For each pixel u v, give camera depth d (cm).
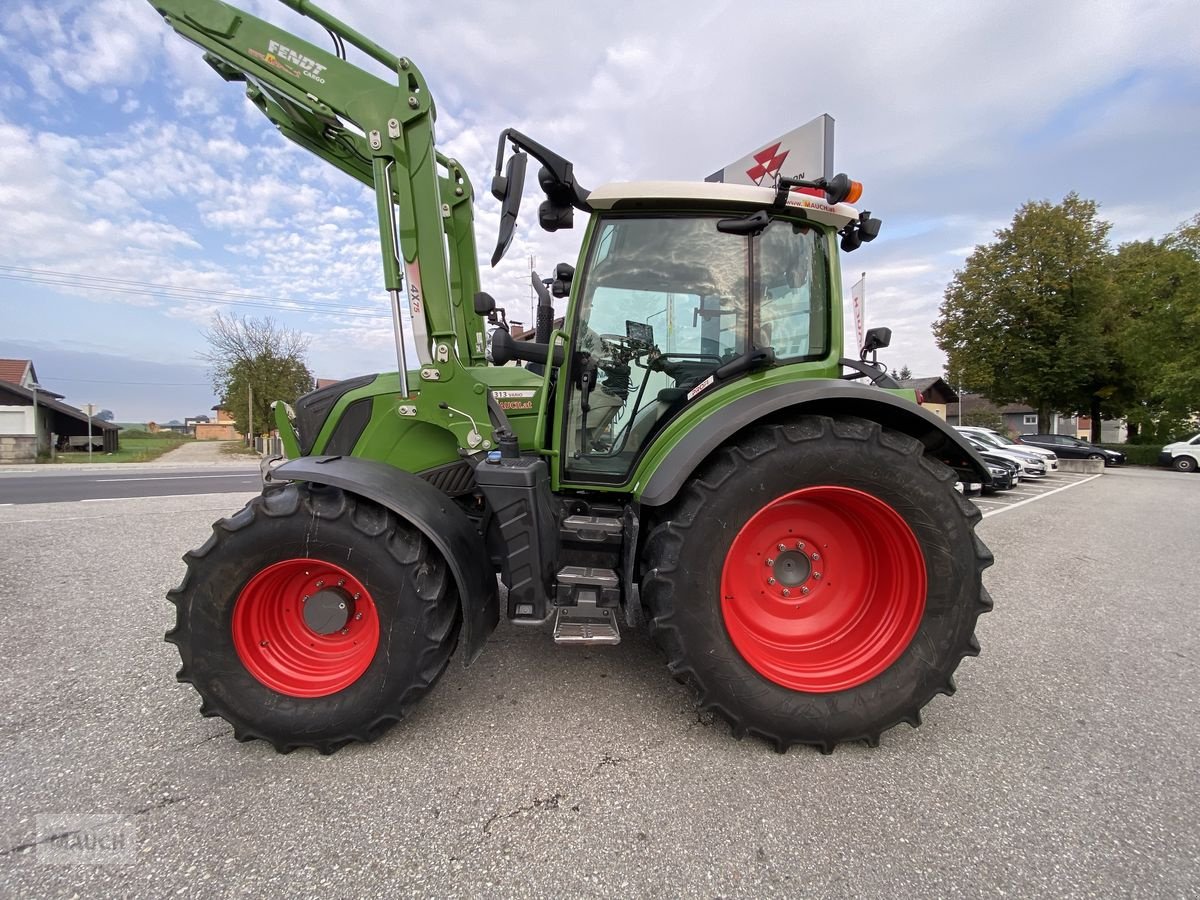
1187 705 247
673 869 152
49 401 2811
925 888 148
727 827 168
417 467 279
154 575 415
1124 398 2372
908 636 214
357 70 245
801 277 263
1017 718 235
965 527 214
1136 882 151
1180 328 2053
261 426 2744
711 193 243
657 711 233
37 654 281
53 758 197
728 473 212
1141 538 648
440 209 251
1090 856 159
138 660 275
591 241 256
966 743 216
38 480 1247
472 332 363
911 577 217
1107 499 1054
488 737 213
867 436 213
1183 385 2008
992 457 1219
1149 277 2191
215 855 154
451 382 255
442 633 204
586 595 237
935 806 179
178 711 229
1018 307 2256
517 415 288
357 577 202
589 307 261
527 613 227
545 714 230
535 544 226
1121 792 187
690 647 208
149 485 1114
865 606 231
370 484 206
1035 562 525
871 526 227
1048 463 1620
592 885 147
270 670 207
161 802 175
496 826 167
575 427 268
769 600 235
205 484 1140
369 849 157
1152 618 362
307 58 247
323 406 289
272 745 204
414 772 192
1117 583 450
